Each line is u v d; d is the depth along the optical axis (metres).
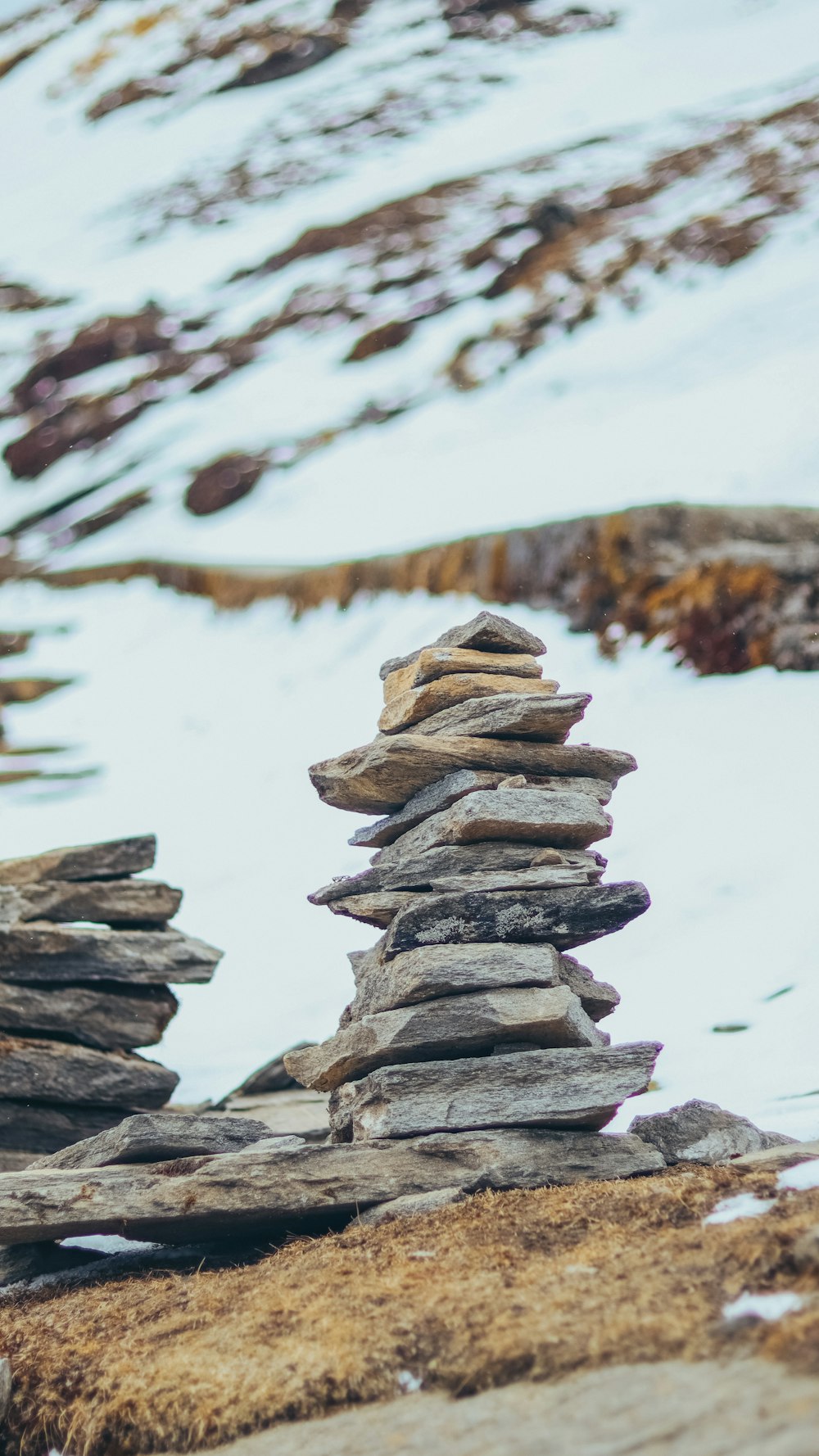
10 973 8.60
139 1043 8.84
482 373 37.47
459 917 6.13
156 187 72.44
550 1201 5.33
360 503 31.88
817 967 11.27
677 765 17.47
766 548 20.67
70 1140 8.47
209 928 17.50
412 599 25.00
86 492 41.44
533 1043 6.06
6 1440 4.57
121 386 48.09
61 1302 5.54
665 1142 6.02
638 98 62.84
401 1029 5.88
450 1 86.38
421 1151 5.73
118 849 9.16
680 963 12.53
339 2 91.19
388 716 7.21
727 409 28.25
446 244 48.31
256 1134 6.14
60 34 107.62
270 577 28.78
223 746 23.94
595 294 39.00
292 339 46.53
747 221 39.16
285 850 19.45
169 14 101.38
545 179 52.31
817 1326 3.38
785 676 18.80
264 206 64.00
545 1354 3.84
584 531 21.81
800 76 58.03
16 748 26.45
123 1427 4.31
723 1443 2.98
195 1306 5.03
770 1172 5.30
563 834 6.51
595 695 19.98
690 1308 3.83
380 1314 4.44
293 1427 4.00
